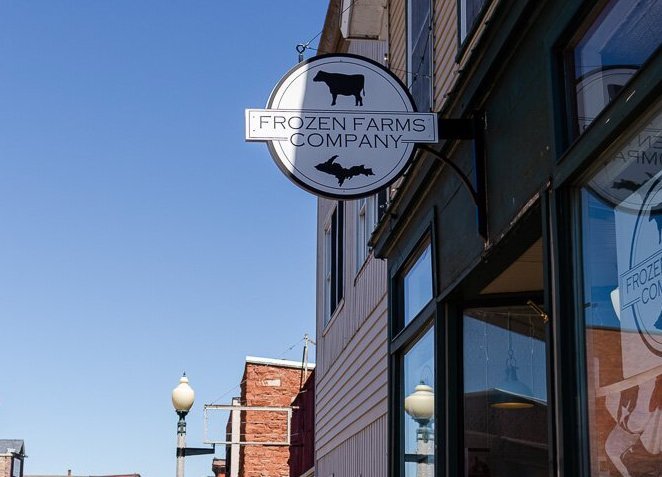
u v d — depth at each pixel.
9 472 38.81
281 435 27.59
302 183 7.32
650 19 4.95
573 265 5.64
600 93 5.43
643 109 4.88
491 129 7.17
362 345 13.82
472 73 7.23
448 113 7.93
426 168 8.62
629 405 5.03
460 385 8.23
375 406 12.59
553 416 5.66
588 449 5.36
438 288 8.46
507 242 6.84
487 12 7.20
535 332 8.09
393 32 11.66
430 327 8.84
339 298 16.36
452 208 8.15
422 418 8.90
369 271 13.50
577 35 5.75
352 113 7.46
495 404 8.11
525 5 6.12
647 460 4.85
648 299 4.88
